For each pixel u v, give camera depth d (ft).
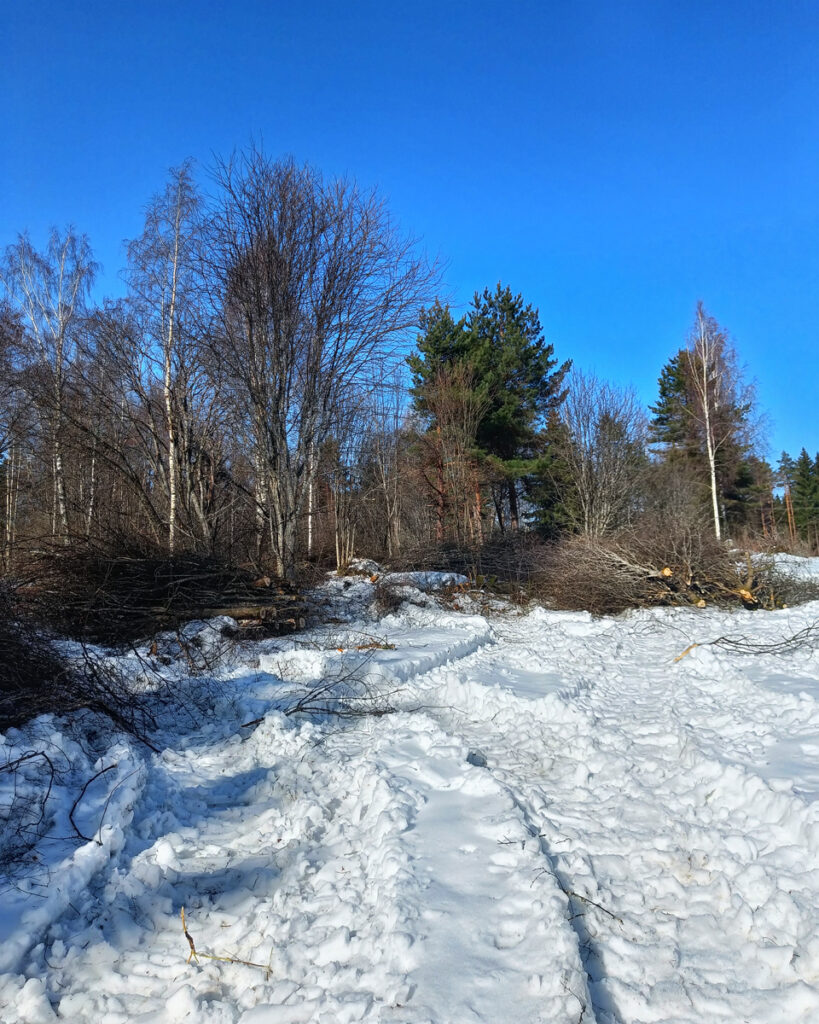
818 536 174.60
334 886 13.58
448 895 12.30
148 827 16.53
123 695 24.63
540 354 114.01
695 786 16.88
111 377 56.54
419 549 73.46
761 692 24.44
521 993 9.77
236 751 22.71
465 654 39.01
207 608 38.91
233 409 52.24
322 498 78.95
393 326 51.96
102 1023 10.32
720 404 125.18
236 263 49.24
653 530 57.98
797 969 10.28
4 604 23.38
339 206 51.06
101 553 36.63
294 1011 10.04
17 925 11.96
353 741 23.39
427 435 99.40
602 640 40.50
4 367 60.29
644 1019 9.79
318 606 48.21
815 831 12.90
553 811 16.38
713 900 12.36
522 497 122.83
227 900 13.78
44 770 17.25
